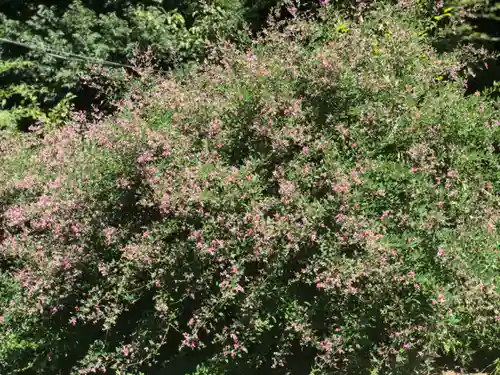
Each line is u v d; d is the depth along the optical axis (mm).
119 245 4465
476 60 5281
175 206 4223
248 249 4090
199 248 4125
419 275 3691
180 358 4457
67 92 7711
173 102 4816
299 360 4188
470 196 4109
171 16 7508
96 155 4691
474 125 4332
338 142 4293
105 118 5547
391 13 5094
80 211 4500
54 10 7875
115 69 6844
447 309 3566
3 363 4773
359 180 3881
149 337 4398
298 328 3832
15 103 7883
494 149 4461
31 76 7816
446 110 4289
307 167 4105
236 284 3996
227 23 6875
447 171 4262
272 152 4266
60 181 4578
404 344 3625
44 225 4574
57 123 6930
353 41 4578
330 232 3953
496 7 6402
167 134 4527
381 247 3641
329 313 3912
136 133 4453
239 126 4465
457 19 6168
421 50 4816
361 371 3846
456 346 3846
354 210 3881
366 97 4387
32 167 5504
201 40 6562
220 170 4215
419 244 3779
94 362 4457
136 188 4555
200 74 5395
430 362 3668
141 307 4637
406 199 3951
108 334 4629
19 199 5297
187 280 4148
